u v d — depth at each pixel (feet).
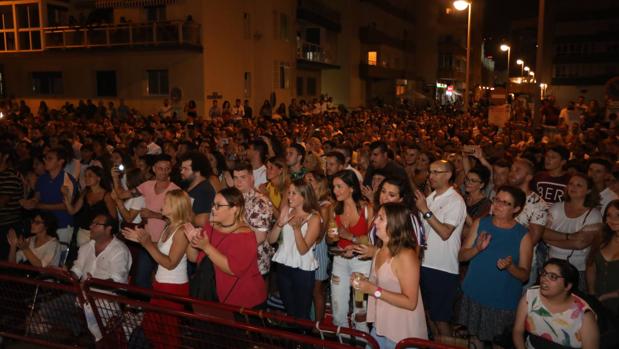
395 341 13.28
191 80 83.76
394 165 24.22
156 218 20.36
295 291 17.78
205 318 13.41
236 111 80.74
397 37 185.26
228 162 29.53
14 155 28.94
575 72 202.49
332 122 69.92
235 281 15.21
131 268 20.47
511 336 14.38
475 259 15.87
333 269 18.29
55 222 21.07
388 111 113.50
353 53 145.28
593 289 16.02
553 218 18.42
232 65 92.32
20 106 81.20
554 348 12.73
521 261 15.34
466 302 16.06
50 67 90.68
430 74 205.46
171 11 83.82
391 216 12.94
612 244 15.55
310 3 120.57
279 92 106.32
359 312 16.61
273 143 28.40
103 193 22.27
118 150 27.45
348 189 17.76
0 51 88.12
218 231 14.93
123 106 77.51
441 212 17.17
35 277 19.47
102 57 87.35
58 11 90.48
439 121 76.95
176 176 26.66
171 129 47.96
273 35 103.45
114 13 87.71
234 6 92.27
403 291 12.75
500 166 20.97
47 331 17.24
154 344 15.34
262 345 13.66
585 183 17.66
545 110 70.03
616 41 193.26
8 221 22.47
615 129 47.09
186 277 16.56
